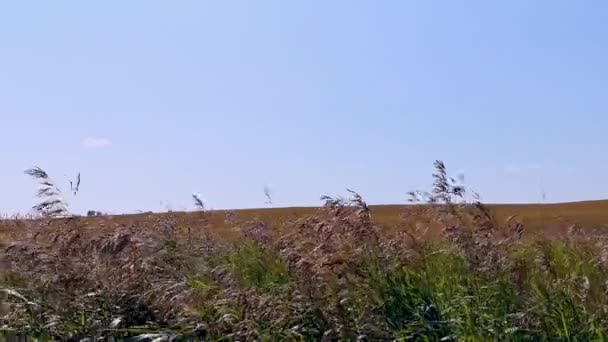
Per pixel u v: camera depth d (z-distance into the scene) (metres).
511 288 8.68
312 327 8.59
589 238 12.38
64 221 11.30
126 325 9.69
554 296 8.46
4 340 9.93
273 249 11.55
